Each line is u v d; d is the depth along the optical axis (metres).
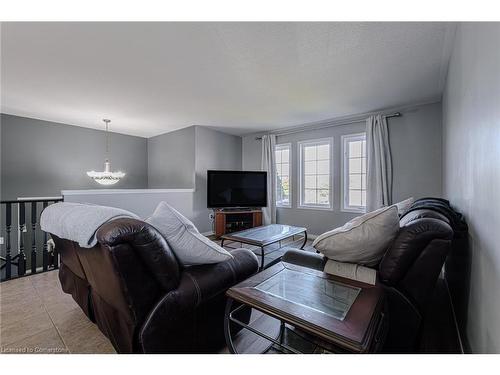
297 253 1.61
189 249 1.24
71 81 2.54
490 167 0.91
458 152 1.72
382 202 3.48
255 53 2.01
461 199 1.59
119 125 4.52
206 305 1.26
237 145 5.44
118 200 3.49
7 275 2.42
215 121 4.24
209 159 4.81
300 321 0.86
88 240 1.02
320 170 4.41
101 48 1.92
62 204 1.56
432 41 1.84
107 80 2.53
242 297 1.06
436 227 1.05
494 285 0.85
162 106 3.38
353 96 3.00
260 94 2.93
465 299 1.34
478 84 1.08
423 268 1.08
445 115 2.60
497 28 0.82
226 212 4.32
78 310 1.81
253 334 1.53
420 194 3.30
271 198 4.80
